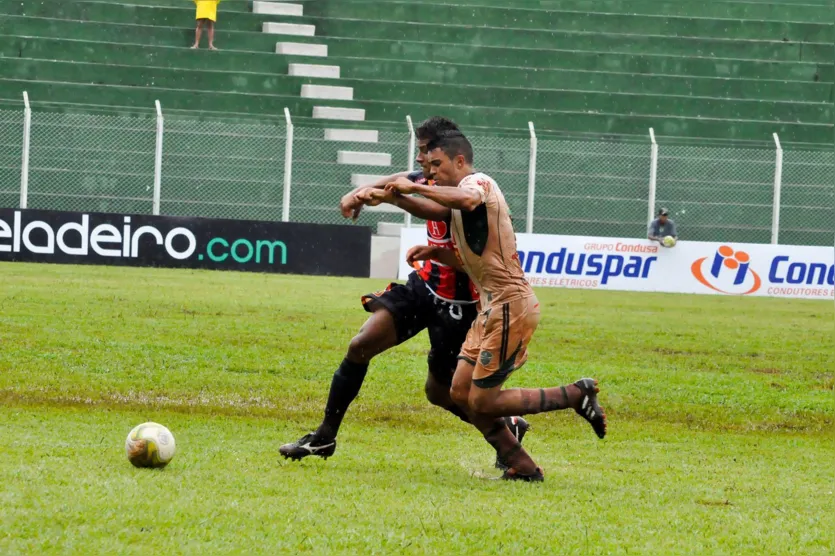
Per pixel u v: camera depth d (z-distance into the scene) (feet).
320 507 43.16
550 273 211.41
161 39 278.05
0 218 201.98
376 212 237.66
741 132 264.93
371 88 268.62
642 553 38.70
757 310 176.35
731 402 87.81
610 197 240.94
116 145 236.22
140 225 206.28
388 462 56.75
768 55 295.89
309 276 206.69
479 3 309.63
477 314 54.54
